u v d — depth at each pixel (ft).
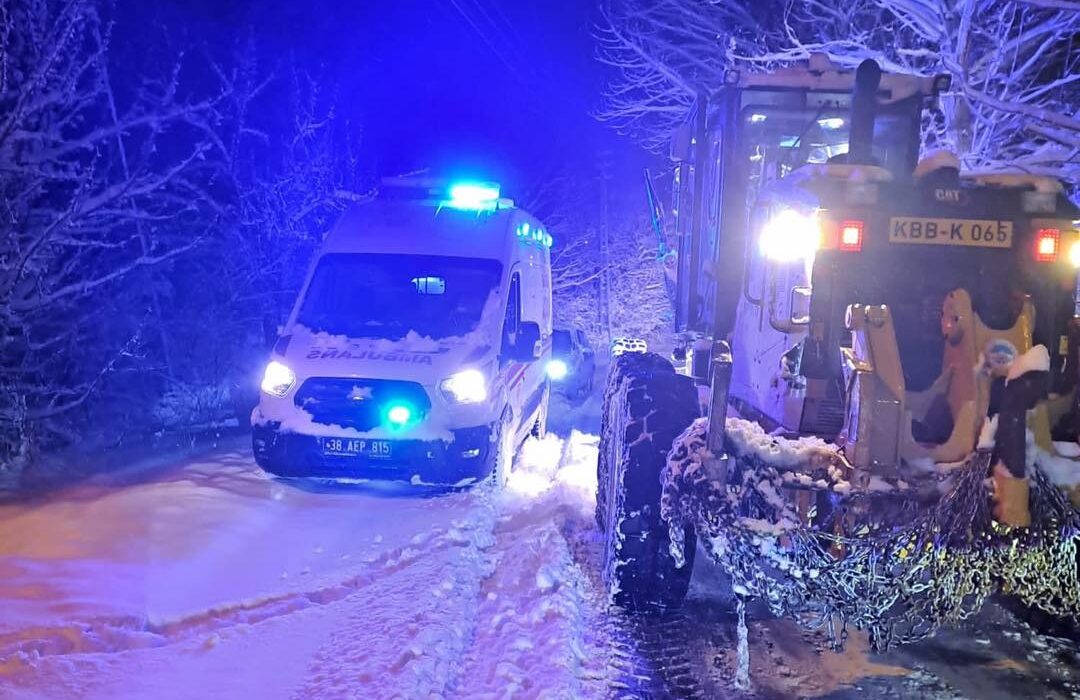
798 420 14.29
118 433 33.47
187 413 39.75
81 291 30.22
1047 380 13.58
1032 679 14.79
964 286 13.87
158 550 19.35
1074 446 12.95
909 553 12.72
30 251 26.48
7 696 12.71
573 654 15.08
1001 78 36.35
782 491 13.07
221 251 41.50
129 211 28.86
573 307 95.50
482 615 16.94
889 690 14.37
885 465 12.56
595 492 25.79
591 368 59.77
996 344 12.81
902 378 12.69
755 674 14.85
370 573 18.65
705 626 16.71
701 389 21.03
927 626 14.26
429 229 29.71
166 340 38.60
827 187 14.19
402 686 13.14
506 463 27.45
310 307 27.84
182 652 14.58
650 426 16.56
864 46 39.04
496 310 27.22
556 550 19.95
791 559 13.08
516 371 28.99
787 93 20.36
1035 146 37.40
